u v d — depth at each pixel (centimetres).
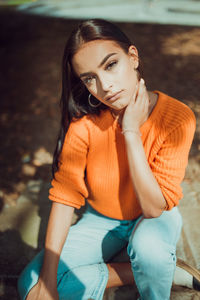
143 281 176
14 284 223
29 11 1215
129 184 180
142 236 170
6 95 566
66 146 181
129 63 158
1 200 315
